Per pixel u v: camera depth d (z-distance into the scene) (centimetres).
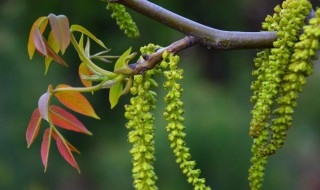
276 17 232
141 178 219
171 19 238
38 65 1156
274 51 219
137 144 221
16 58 1139
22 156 1076
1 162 1059
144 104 222
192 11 1309
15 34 1251
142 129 221
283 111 216
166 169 933
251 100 233
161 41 1221
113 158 1104
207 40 237
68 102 245
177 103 219
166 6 1288
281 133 217
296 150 1100
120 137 1192
